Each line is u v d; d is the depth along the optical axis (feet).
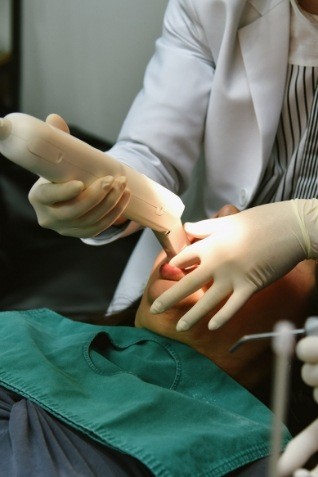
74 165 2.49
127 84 5.23
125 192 2.68
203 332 2.91
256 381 3.04
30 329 2.94
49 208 2.68
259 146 3.67
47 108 5.54
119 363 2.90
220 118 3.69
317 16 3.35
